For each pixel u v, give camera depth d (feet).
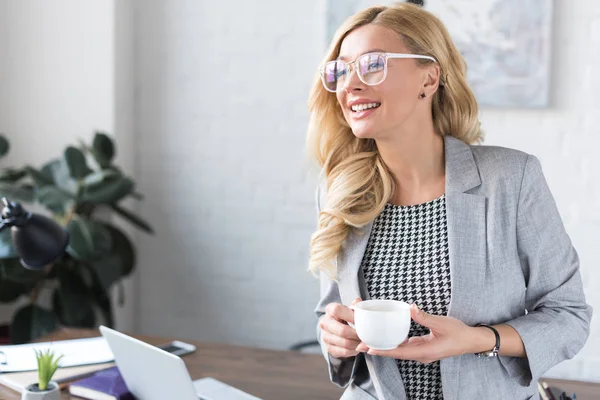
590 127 9.93
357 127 4.64
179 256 11.87
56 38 11.19
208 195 11.64
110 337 5.29
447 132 5.09
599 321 10.03
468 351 4.30
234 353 6.88
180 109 11.64
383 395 4.75
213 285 11.75
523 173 4.67
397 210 4.98
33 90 11.31
